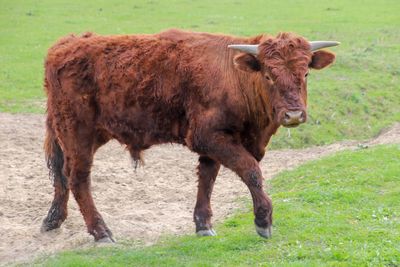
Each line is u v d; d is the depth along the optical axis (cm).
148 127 2000
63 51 2089
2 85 4228
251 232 1995
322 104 3766
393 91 4128
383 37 5503
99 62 2036
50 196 2530
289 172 2711
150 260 1820
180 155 3098
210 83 1897
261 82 1831
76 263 1812
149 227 2181
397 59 4728
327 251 1769
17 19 6241
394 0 7450
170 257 1839
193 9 6888
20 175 2744
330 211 2131
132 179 2742
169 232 2141
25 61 4816
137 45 2027
